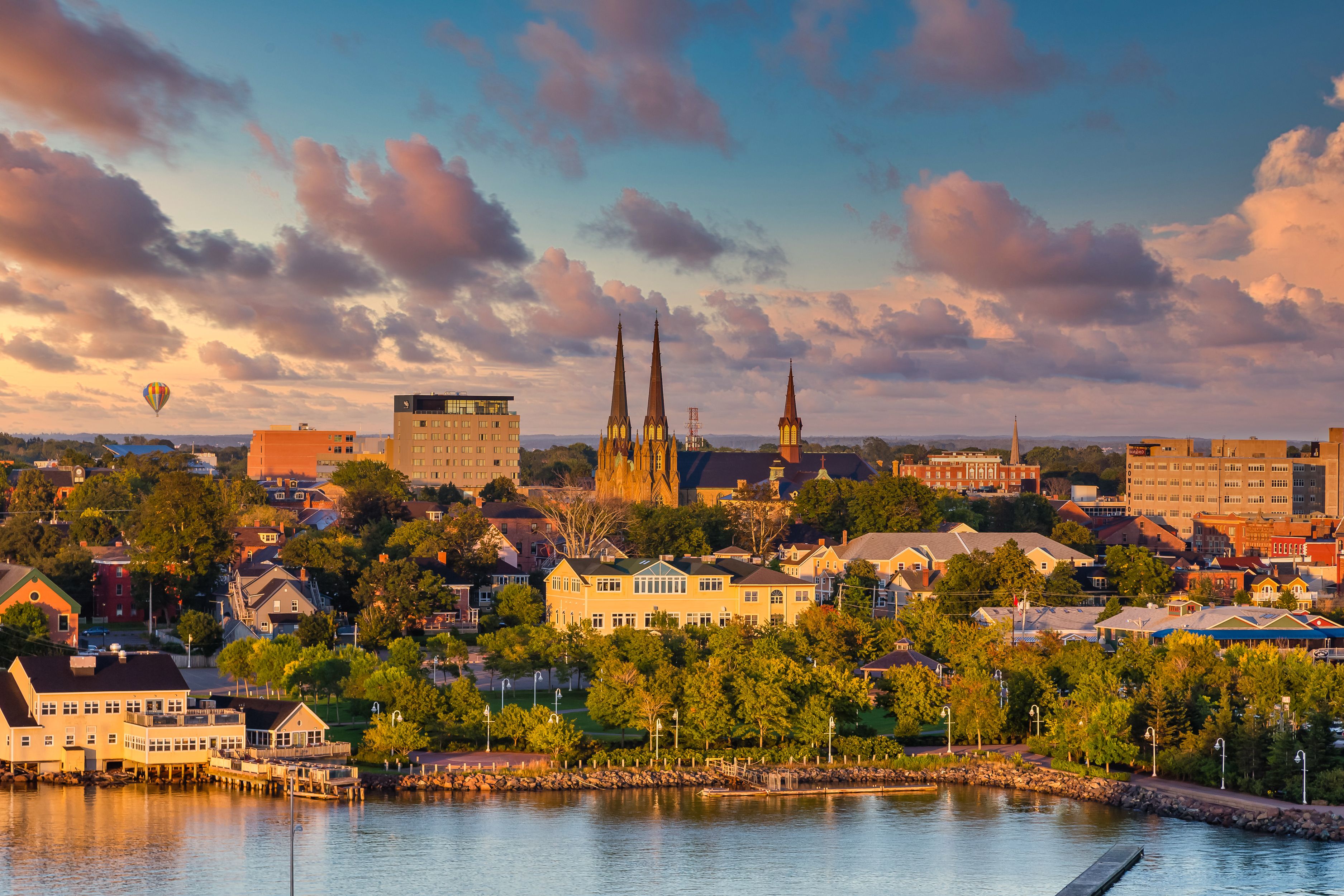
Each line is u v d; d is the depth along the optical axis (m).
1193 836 139.00
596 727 176.88
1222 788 153.38
